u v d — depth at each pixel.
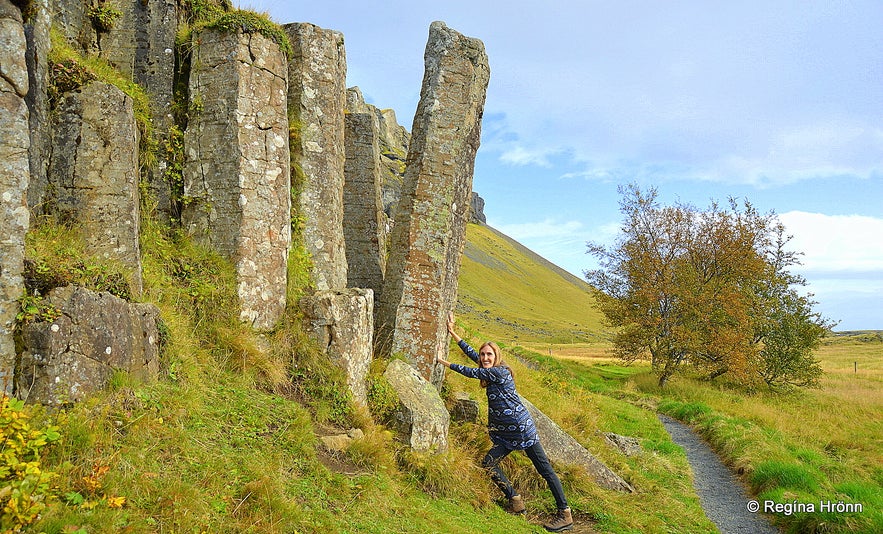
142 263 6.63
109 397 4.52
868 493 9.41
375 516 5.11
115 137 6.21
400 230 9.11
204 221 7.39
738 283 28.83
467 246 138.25
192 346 6.18
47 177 5.92
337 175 9.57
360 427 6.68
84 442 3.95
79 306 4.50
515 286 125.50
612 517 7.79
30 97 5.64
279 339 7.12
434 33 9.49
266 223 7.52
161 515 3.77
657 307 27.80
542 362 26.28
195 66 7.62
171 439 4.55
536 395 13.55
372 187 11.52
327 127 9.25
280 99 7.91
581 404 15.74
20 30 4.41
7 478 3.38
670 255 28.86
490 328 80.19
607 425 14.43
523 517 7.03
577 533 7.16
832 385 28.89
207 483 4.31
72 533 3.24
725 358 26.03
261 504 4.34
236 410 5.60
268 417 5.76
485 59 9.97
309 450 5.51
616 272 30.36
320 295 7.49
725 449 13.26
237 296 7.06
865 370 37.34
